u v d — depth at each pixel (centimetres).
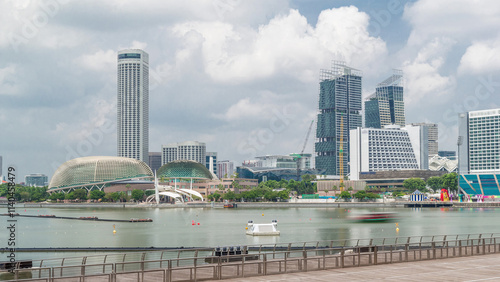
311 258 6638
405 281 5844
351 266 6906
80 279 5838
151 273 6353
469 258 7762
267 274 6322
